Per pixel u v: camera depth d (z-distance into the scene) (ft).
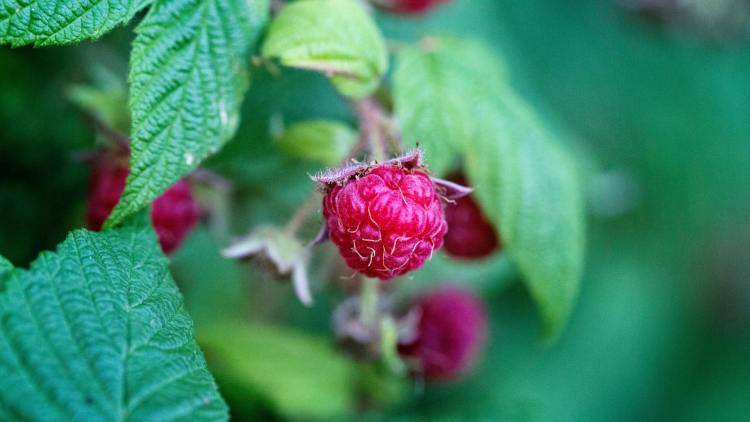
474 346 0.95
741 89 1.46
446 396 1.06
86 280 0.72
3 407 0.67
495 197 0.86
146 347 0.71
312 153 0.87
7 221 0.92
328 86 0.93
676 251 1.42
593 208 1.21
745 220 1.51
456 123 0.84
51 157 0.92
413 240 0.75
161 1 0.75
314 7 0.78
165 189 0.74
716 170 1.43
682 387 1.42
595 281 1.32
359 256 0.75
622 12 1.29
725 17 1.20
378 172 0.76
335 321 0.88
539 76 1.28
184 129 0.75
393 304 0.92
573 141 1.15
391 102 0.87
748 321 1.54
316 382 0.95
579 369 1.26
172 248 0.81
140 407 0.69
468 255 0.89
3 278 0.70
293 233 0.83
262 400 0.94
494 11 1.19
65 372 0.68
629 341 1.32
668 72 1.39
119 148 0.82
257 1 0.77
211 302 0.98
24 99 0.92
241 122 0.88
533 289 0.87
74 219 0.93
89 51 0.92
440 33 0.87
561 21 1.31
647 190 1.37
